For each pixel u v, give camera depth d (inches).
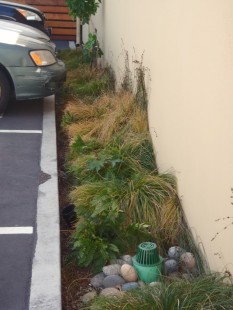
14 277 141.3
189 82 153.3
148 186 173.0
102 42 418.9
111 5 358.0
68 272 149.6
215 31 128.0
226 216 121.9
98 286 140.5
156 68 205.6
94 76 356.5
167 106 184.7
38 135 268.4
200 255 144.9
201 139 141.6
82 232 155.0
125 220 163.3
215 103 128.6
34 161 230.5
